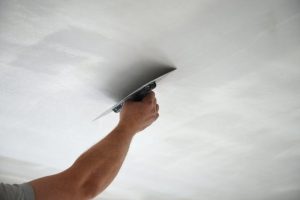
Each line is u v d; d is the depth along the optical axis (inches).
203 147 89.7
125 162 96.7
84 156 62.2
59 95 73.4
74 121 80.8
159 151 91.7
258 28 59.6
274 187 111.6
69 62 65.6
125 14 56.8
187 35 60.0
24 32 60.4
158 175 103.0
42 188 56.4
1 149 94.2
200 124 81.4
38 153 95.0
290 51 63.5
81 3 55.7
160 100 74.7
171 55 63.5
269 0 55.6
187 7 55.7
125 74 67.2
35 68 67.1
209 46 62.2
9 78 69.7
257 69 67.1
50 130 84.5
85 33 60.0
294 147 90.4
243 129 83.2
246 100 74.4
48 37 61.0
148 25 58.2
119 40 60.9
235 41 61.6
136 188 110.8
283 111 77.5
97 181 60.5
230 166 98.5
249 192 114.3
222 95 73.0
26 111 78.6
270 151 92.0
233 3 55.6
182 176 103.4
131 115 67.1
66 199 57.3
